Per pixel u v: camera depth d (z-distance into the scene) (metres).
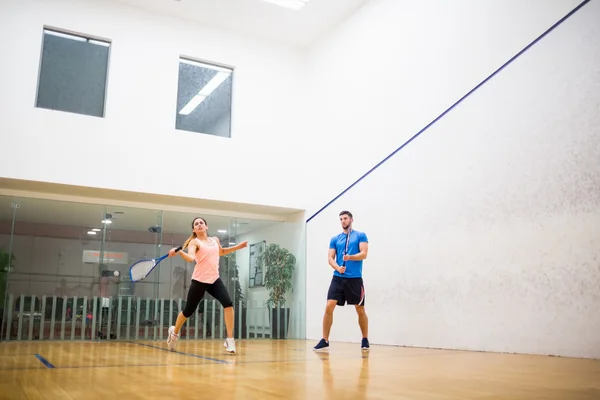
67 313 7.21
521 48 5.50
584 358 4.36
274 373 3.14
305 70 9.63
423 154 6.46
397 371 3.30
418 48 7.00
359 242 5.40
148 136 8.16
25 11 7.64
